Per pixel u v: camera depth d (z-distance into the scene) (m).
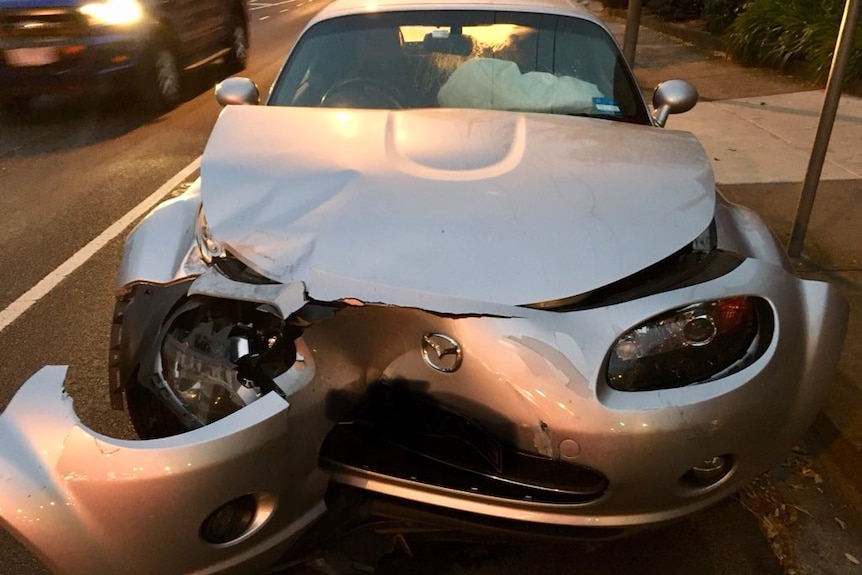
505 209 2.44
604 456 2.12
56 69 8.76
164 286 2.53
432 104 3.71
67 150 8.27
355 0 4.33
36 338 4.27
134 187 6.94
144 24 9.36
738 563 2.75
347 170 2.64
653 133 3.12
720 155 6.99
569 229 2.38
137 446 1.96
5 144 8.54
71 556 1.93
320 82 3.87
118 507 1.93
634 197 2.54
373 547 2.51
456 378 2.21
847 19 4.26
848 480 3.12
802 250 4.91
